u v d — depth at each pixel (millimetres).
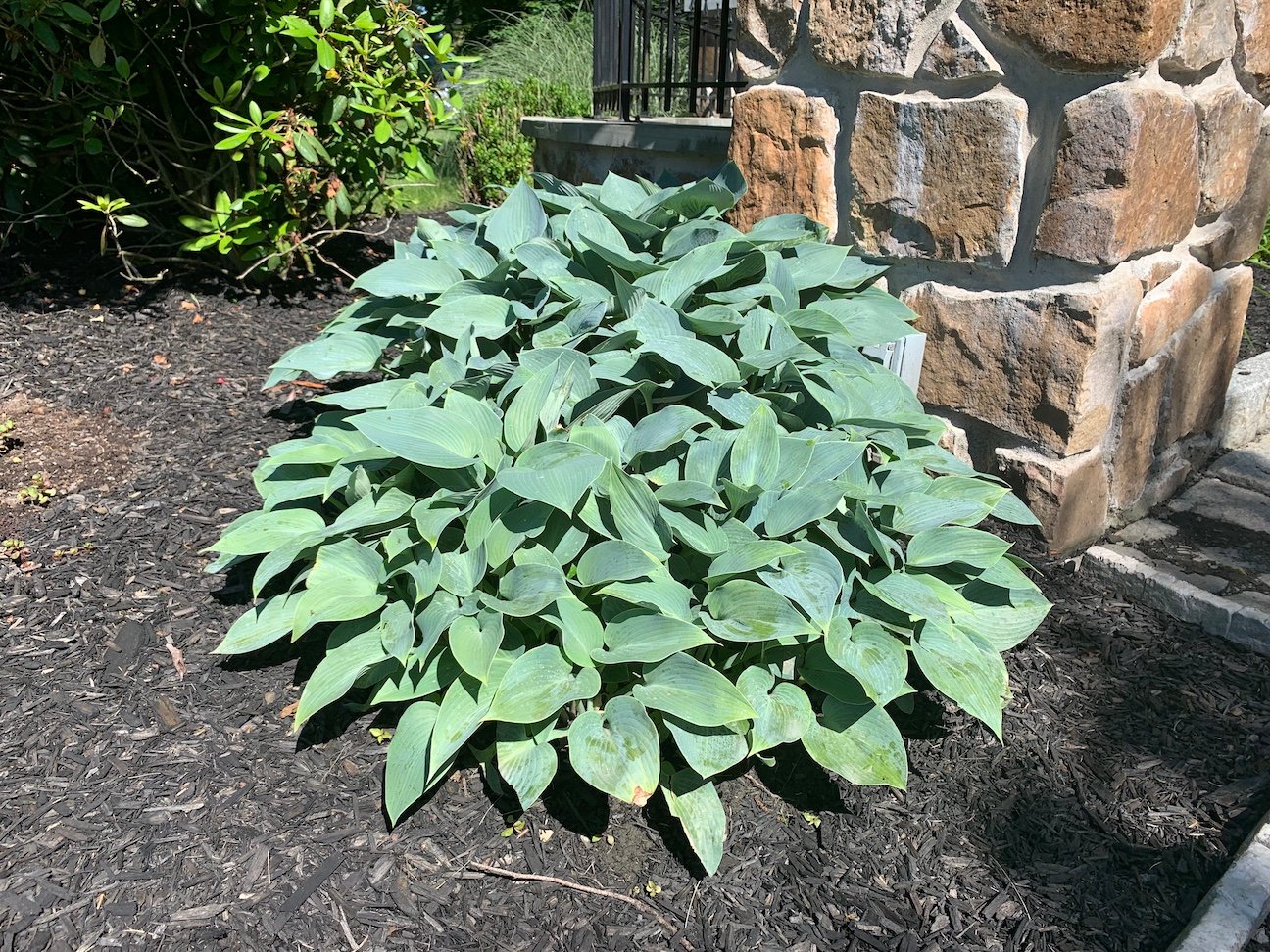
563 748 2049
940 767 2047
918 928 1703
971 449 2758
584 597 1960
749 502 1991
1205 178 2586
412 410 1968
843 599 1932
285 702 2178
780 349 2150
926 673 1852
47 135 4281
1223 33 2404
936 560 1993
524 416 1999
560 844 1852
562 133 4328
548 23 9328
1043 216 2400
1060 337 2436
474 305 2346
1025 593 2123
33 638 2316
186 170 4266
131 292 4340
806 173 2852
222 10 3885
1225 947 1594
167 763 1992
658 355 2154
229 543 2139
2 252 4590
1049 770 2035
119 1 3561
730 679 2004
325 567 1974
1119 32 2127
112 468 3029
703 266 2299
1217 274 2953
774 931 1694
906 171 2629
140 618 2408
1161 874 1807
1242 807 1939
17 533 2688
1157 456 2932
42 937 1639
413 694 1874
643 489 1860
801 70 2811
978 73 2406
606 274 2416
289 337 4109
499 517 1886
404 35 4176
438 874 1781
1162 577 2512
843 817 1925
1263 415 3525
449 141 7441
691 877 1794
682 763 1932
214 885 1739
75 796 1906
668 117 3988
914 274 2764
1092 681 2279
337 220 4949
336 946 1648
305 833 1848
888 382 2367
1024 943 1676
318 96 4160
